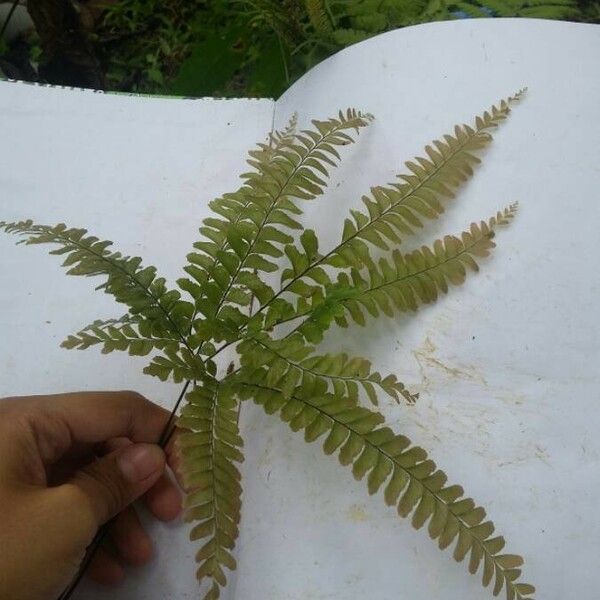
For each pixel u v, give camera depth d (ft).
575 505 0.65
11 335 0.90
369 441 0.61
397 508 0.64
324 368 0.63
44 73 1.32
